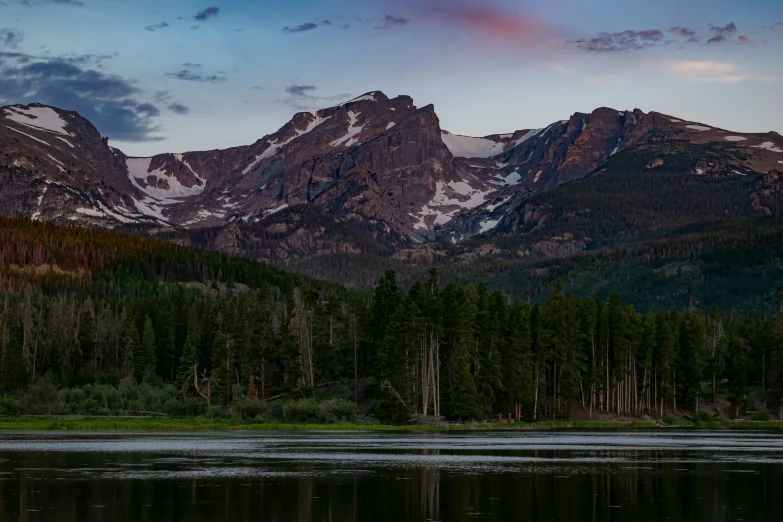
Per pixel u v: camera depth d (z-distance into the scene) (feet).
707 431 547.08
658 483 290.35
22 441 424.05
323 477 298.35
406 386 551.18
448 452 379.55
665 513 241.96
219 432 501.56
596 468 325.62
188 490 271.08
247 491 270.26
